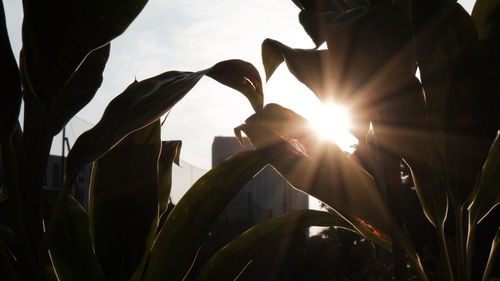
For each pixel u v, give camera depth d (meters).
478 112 0.76
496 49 0.79
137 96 0.73
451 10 0.76
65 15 0.64
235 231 7.40
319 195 0.83
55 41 0.65
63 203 0.65
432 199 0.82
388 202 0.81
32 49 0.65
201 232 0.80
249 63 0.84
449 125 0.77
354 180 0.84
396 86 0.76
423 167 0.78
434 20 0.76
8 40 0.66
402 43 0.75
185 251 0.79
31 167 0.65
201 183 0.83
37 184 0.65
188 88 0.73
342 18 0.77
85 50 0.66
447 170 0.78
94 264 0.80
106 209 0.81
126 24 0.67
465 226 0.84
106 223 0.80
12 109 0.63
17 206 0.63
